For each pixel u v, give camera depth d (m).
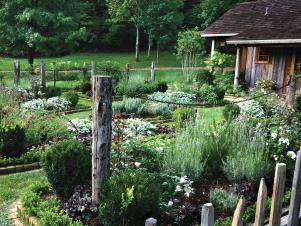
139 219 3.89
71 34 22.95
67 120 8.42
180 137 5.90
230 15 20.84
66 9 24.27
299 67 16.05
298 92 15.48
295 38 14.76
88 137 7.68
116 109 11.29
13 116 8.01
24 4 22.45
